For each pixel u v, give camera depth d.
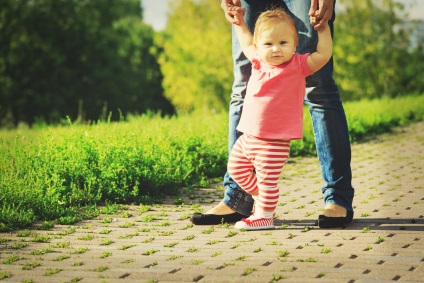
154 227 4.95
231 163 4.83
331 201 4.79
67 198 5.99
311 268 3.63
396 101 16.53
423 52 32.91
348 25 33.31
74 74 44.97
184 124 10.36
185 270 3.66
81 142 6.98
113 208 5.69
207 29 34.56
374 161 8.34
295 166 8.19
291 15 4.86
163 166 6.95
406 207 5.37
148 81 55.41
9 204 5.48
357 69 33.06
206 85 35.44
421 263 3.68
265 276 3.48
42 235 4.75
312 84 4.82
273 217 5.16
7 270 3.75
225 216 5.00
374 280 3.37
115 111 47.59
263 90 4.62
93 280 3.52
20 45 43.22
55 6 44.62
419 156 8.62
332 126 4.85
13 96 43.53
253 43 4.73
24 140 7.62
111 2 47.31
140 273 3.62
